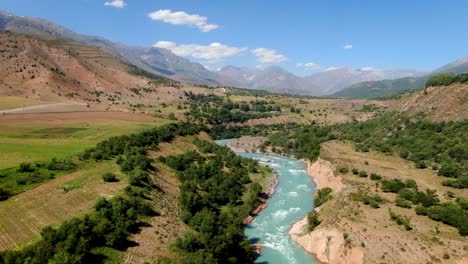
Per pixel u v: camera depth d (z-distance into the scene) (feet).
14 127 520.42
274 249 283.18
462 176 358.64
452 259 222.69
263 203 388.98
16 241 214.48
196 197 320.70
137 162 362.12
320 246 271.90
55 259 187.11
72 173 323.78
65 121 612.70
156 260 227.61
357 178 387.55
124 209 266.16
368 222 271.49
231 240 245.86
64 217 249.96
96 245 222.89
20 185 283.18
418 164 424.05
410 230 255.91
